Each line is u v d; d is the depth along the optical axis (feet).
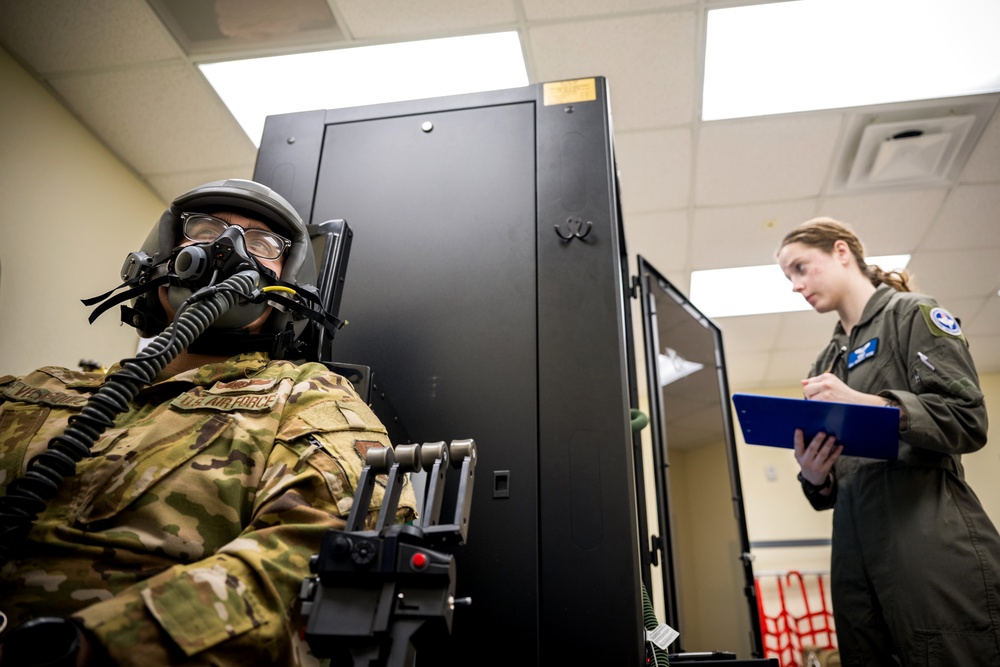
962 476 5.26
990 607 4.45
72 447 2.28
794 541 16.49
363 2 8.44
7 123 8.99
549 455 3.66
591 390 3.79
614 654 3.14
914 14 8.38
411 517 2.74
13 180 9.00
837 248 6.62
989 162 10.62
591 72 9.30
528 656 3.20
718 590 7.92
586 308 4.04
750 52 8.96
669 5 8.36
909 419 4.81
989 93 9.43
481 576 3.40
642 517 5.39
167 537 2.44
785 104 9.72
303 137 5.08
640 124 10.10
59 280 9.57
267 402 2.86
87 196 10.18
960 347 5.25
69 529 2.40
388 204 4.67
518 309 4.12
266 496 2.54
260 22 8.74
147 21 8.71
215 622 1.97
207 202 3.56
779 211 11.91
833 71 9.21
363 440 2.81
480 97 4.98
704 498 8.36
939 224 12.08
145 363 2.49
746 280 14.07
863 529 5.24
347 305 4.35
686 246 12.96
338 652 2.00
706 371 9.23
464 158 4.75
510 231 4.40
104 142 10.57
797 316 15.23
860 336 6.02
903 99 9.55
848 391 5.18
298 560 2.28
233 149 10.71
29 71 9.37
